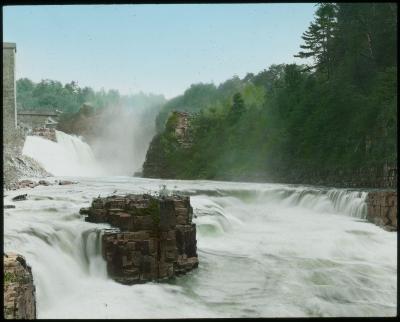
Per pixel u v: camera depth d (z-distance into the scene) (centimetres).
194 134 9075
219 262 2427
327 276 2309
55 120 10606
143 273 2044
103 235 2048
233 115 8675
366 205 3806
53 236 2083
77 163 8562
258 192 4575
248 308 1877
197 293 2016
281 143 6856
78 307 1753
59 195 3419
